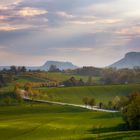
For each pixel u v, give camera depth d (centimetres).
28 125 13600
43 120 15138
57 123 13950
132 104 11912
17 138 11181
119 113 16662
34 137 11206
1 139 11162
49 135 11400
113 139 9069
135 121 11700
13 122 14788
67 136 10706
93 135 10244
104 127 12369
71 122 14100
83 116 16362
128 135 9581
